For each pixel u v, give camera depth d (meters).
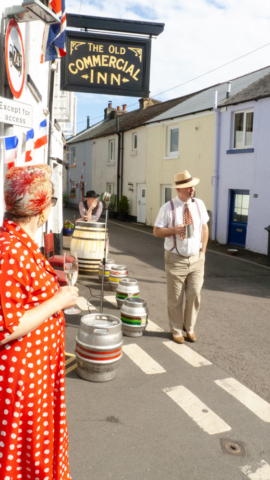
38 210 1.78
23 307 1.67
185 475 2.63
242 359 4.54
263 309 6.72
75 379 3.83
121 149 23.00
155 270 9.51
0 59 3.73
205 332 5.38
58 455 1.94
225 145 14.65
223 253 13.12
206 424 3.22
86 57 6.68
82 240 7.92
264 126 12.94
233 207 14.74
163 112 20.36
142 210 21.08
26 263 1.68
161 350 4.64
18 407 1.73
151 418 3.25
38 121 5.46
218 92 16.92
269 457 2.87
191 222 4.57
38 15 3.80
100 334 3.70
